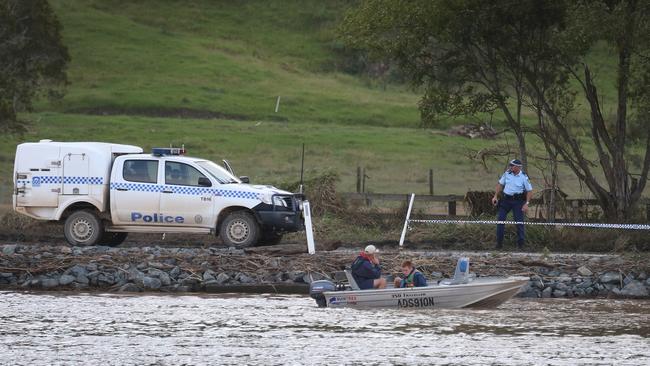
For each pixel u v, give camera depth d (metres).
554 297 78.56
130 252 87.50
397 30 111.31
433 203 135.75
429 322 66.75
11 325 65.50
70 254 86.94
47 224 107.06
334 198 112.81
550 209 108.19
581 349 57.84
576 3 103.44
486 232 102.88
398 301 71.88
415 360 55.09
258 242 95.81
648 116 106.62
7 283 83.44
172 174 93.50
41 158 94.88
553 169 109.88
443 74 114.06
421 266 82.62
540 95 111.12
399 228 109.12
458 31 108.62
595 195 110.81
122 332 63.25
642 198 111.75
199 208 92.56
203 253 86.88
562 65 110.31
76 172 94.31
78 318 68.25
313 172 117.56
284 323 66.50
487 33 108.81
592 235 101.00
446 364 54.12
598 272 81.44
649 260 83.81
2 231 108.06
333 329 64.19
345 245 101.12
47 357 56.06
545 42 109.31
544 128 111.44
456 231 103.69
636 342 59.97
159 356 56.41
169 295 79.25
